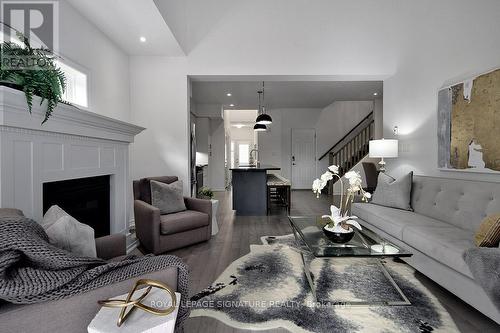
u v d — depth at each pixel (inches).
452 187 105.4
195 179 248.2
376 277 90.1
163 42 138.6
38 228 40.9
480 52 111.6
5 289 30.3
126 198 118.6
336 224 84.4
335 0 157.9
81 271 37.9
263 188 197.2
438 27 130.5
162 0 114.8
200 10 156.9
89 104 117.1
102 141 100.4
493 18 107.7
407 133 150.6
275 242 129.2
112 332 32.3
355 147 341.7
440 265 78.2
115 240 69.4
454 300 75.7
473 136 107.4
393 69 157.9
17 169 63.0
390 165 166.7
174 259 48.0
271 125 357.1
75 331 35.9
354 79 167.9
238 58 157.5
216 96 276.1
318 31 158.2
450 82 123.6
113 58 138.0
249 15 157.5
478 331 62.2
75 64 107.8
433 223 98.5
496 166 97.9
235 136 553.0
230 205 239.6
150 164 158.1
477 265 60.6
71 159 83.0
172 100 157.2
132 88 156.1
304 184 360.2
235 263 102.5
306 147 359.9
